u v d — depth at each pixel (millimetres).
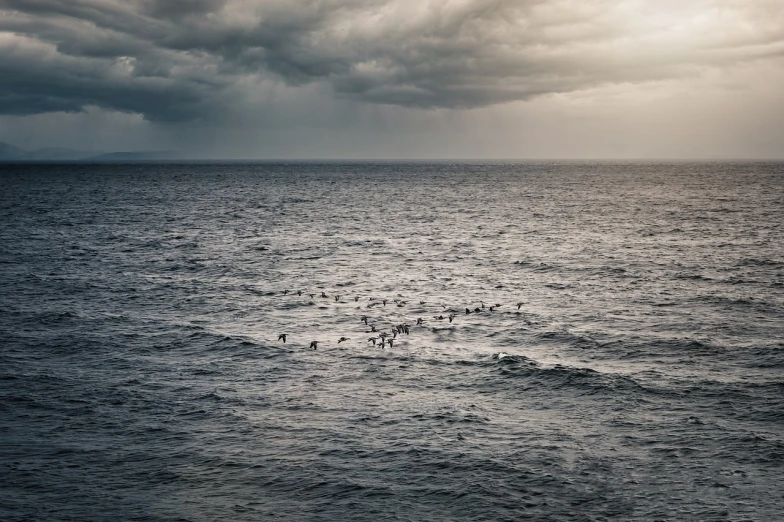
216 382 28688
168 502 18547
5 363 30984
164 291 49000
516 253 68188
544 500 18641
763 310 41594
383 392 27469
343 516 17875
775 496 18688
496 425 23875
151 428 23609
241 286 51375
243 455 21438
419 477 19953
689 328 37406
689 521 17547
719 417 24312
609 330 37219
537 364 30734
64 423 24000
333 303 45438
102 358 32156
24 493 18906
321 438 22750
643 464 20688
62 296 46625
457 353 33094
